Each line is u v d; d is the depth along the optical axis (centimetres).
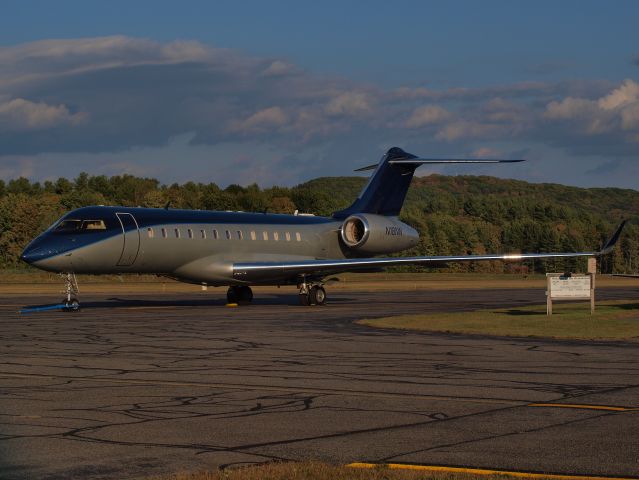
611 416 1363
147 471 1037
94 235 3828
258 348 2308
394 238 4956
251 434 1233
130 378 1761
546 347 2328
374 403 1476
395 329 2886
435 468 1044
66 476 1012
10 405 1452
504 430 1259
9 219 11500
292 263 4284
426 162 4941
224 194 15038
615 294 5906
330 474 998
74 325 3042
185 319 3341
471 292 6241
